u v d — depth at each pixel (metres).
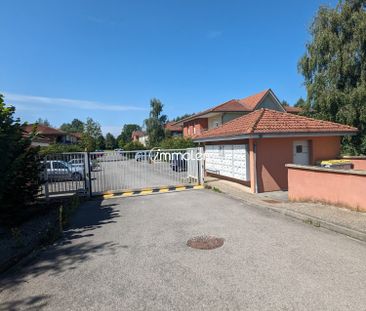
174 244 5.93
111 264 5.04
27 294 4.14
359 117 18.89
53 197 11.52
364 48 19.22
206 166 17.75
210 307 3.59
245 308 3.54
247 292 3.91
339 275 4.30
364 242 5.71
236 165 13.77
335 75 20.00
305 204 8.81
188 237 6.36
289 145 12.59
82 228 7.46
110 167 14.30
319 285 4.03
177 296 3.88
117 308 3.66
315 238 5.98
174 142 35.97
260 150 12.13
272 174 12.28
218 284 4.16
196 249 5.59
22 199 8.23
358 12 19.41
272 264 4.76
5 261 5.21
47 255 5.62
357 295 3.75
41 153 10.87
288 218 7.69
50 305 3.81
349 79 20.09
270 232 6.48
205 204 9.80
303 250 5.33
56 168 11.67
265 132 11.62
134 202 10.72
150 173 17.09
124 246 5.93
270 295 3.81
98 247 5.95
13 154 7.67
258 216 7.98
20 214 8.27
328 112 20.38
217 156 16.06
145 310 3.58
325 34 19.97
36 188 8.81
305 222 7.24
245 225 7.12
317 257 4.99
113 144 93.25
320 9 20.78
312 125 13.02
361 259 4.86
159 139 56.84
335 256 5.01
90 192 11.80
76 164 11.95
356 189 7.48
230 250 5.46
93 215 8.91
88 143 45.09
